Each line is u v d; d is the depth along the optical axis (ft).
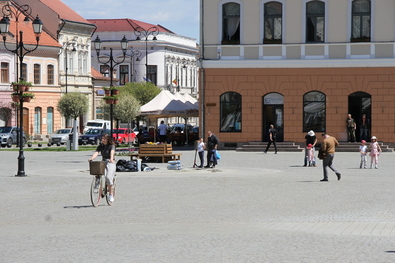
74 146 186.80
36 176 98.89
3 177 97.55
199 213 59.57
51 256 39.32
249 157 140.97
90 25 308.19
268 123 163.12
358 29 159.43
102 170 64.28
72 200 70.28
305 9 161.07
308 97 160.97
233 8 164.66
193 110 187.83
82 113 270.67
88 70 309.83
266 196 72.74
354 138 157.69
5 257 39.11
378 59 157.17
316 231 48.34
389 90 157.69
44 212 61.26
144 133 209.46
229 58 164.35
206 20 165.37
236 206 64.28
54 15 288.51
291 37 161.58
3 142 216.13
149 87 321.52
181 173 102.99
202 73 164.86
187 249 41.16
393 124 157.69
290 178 94.79
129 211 61.41
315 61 159.74
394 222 53.36
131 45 408.05
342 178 94.79
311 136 118.21
